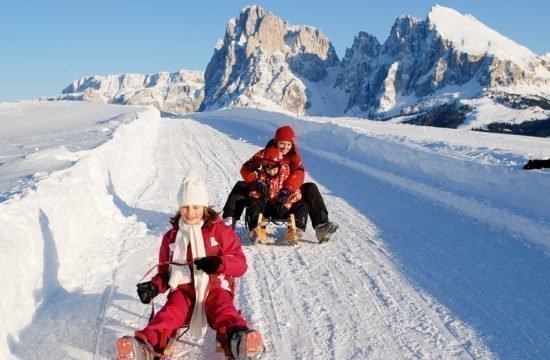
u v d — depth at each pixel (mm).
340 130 15258
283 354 3729
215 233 3598
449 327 4129
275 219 6332
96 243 6094
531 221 6215
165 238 3650
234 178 10961
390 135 13406
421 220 7184
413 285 4992
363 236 6605
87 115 26734
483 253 5738
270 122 26375
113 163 9500
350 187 9680
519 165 7832
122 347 2920
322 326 4172
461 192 8000
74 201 6109
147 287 3400
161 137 20609
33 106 34500
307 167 12258
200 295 3449
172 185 10086
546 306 4414
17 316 3877
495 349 3773
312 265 5613
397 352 3750
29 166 8500
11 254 3986
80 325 4082
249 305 4578
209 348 3742
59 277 4840
